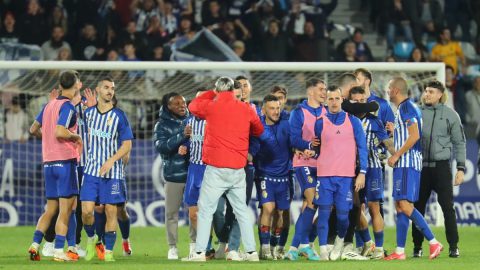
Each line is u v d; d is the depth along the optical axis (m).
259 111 40.62
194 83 64.56
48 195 38.09
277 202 39.53
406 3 80.25
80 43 74.56
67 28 75.12
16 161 62.47
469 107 74.94
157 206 62.72
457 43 78.38
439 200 39.75
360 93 39.09
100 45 74.94
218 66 57.06
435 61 77.94
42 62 55.66
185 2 77.25
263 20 77.38
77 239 42.59
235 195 37.19
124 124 37.88
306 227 38.91
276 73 64.56
